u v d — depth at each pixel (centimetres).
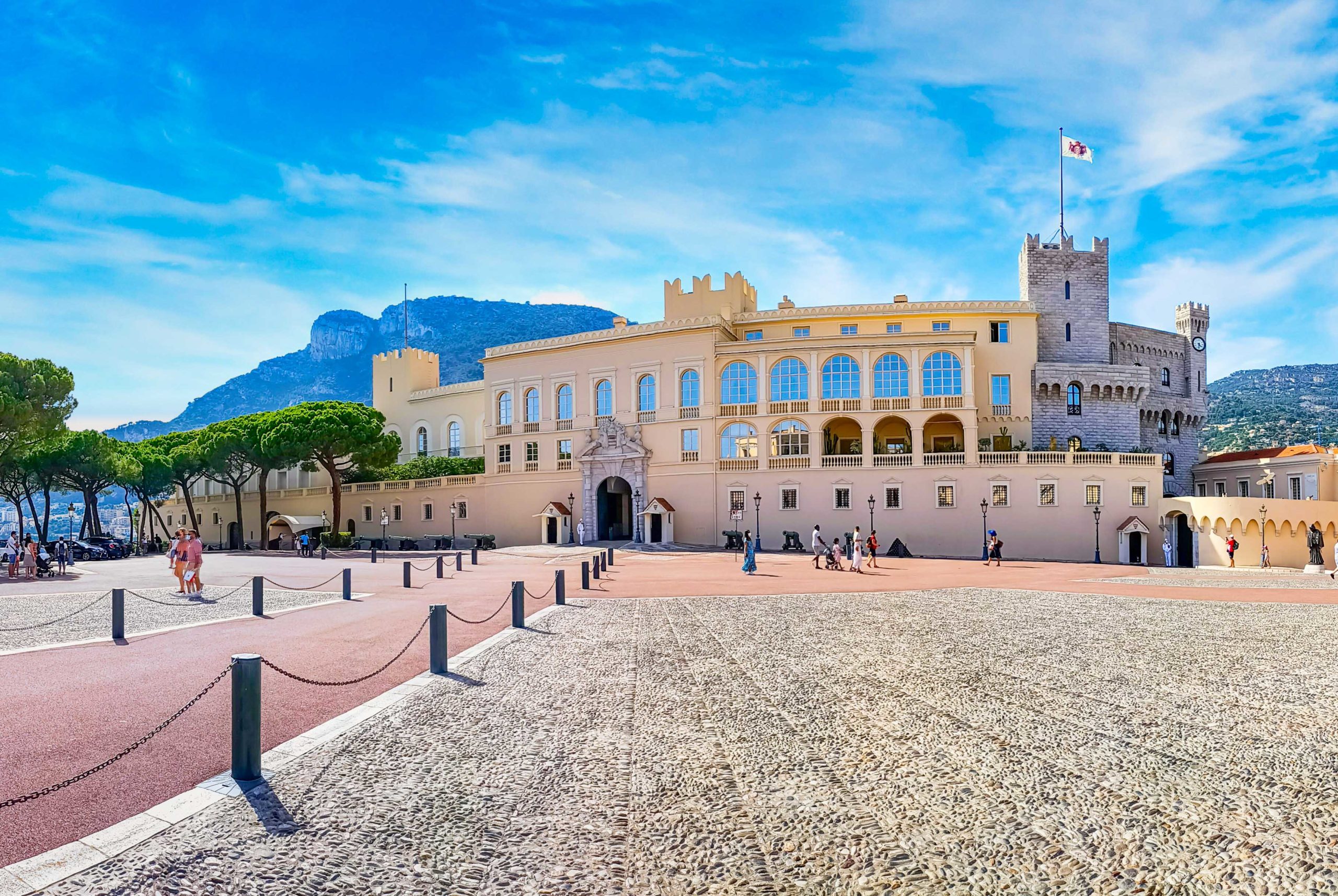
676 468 6575
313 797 850
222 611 2433
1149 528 5803
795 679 1446
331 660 1594
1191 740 1045
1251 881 662
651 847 734
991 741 1045
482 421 8512
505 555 5925
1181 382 8525
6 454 5603
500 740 1059
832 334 6950
